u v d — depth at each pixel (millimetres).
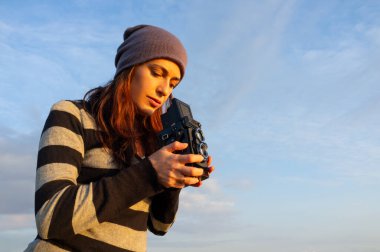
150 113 1352
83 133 1225
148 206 1302
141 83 1313
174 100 1342
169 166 1087
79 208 1030
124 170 1106
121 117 1276
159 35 1339
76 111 1248
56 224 1025
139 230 1245
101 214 1044
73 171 1146
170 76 1350
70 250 1120
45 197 1056
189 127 1235
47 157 1133
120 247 1181
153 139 1405
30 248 1136
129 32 1459
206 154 1233
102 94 1311
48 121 1205
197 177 1129
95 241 1146
